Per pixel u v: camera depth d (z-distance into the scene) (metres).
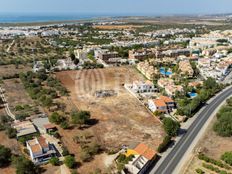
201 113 128.38
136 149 89.38
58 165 84.81
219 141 100.50
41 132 106.50
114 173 80.38
